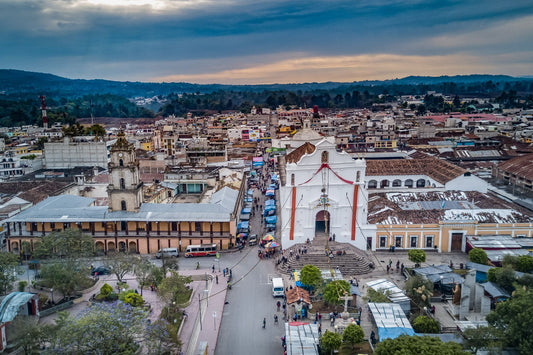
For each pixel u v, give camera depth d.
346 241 103.25
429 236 102.50
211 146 199.75
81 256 89.75
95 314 58.41
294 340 63.25
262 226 121.25
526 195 128.00
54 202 110.19
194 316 76.56
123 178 103.38
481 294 73.94
